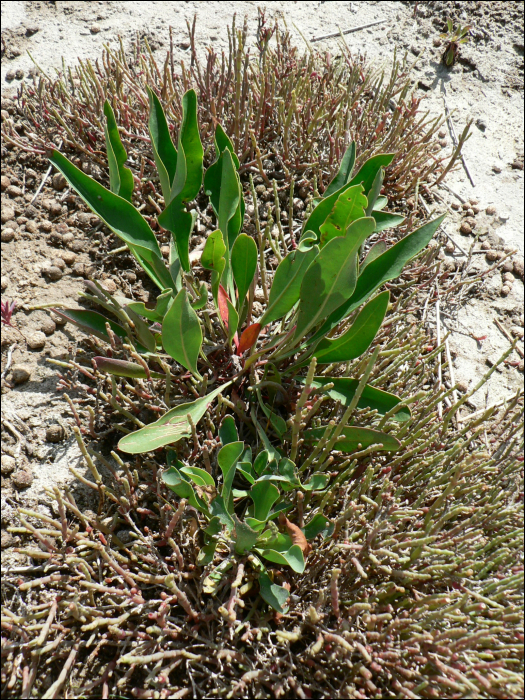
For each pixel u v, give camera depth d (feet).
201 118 1.96
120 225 1.41
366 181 1.50
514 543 1.22
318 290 1.32
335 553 1.24
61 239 1.76
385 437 1.25
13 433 1.44
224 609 1.10
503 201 2.16
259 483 1.22
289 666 1.15
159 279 1.52
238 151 1.91
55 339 1.60
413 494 1.37
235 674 1.16
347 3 2.68
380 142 2.00
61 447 1.44
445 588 1.26
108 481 1.40
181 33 2.42
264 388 1.53
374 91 2.27
